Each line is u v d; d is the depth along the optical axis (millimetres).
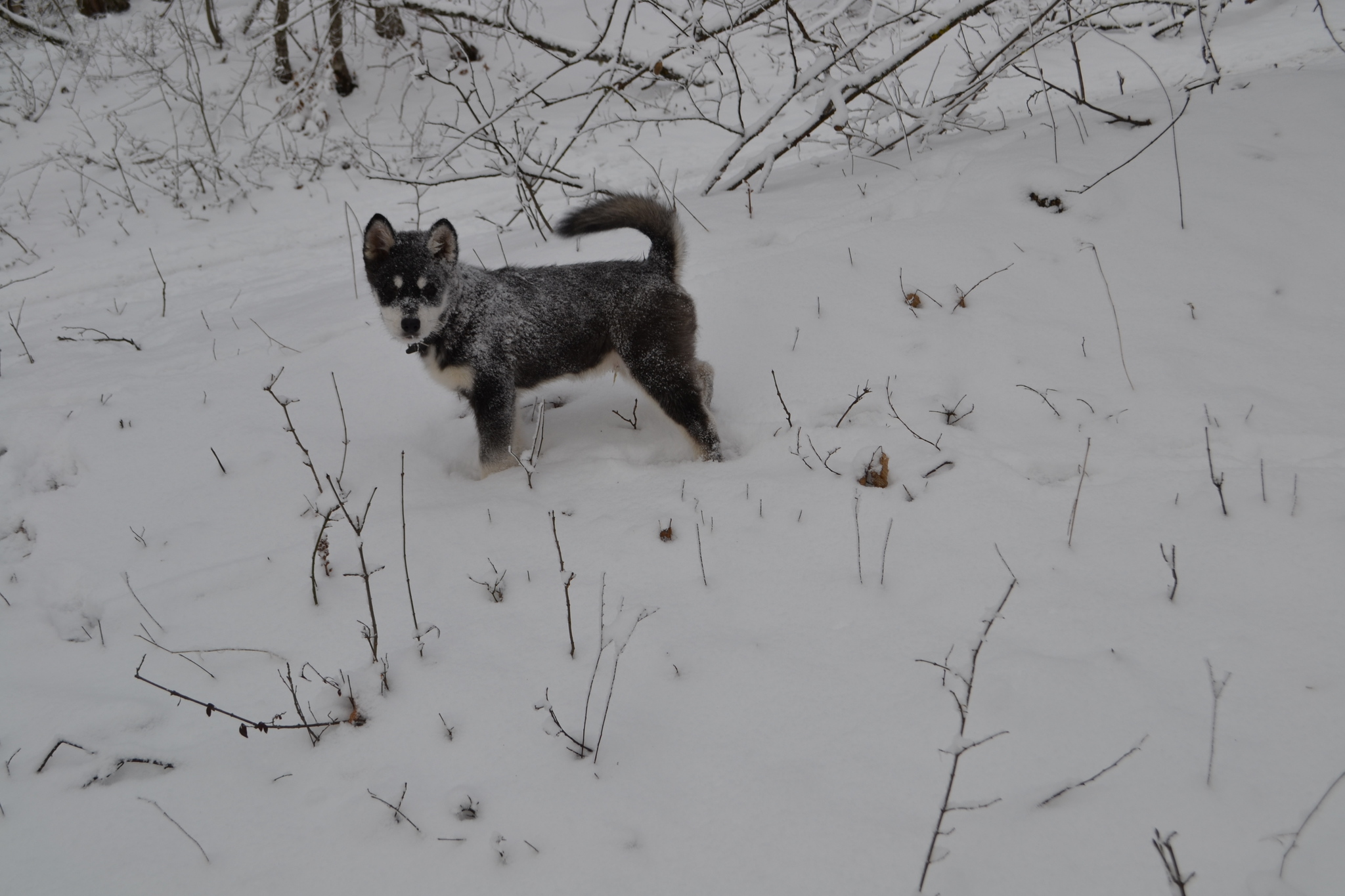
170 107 11047
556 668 2861
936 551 3160
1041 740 2383
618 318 4199
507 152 6809
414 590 3336
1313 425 3504
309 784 2535
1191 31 10109
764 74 11398
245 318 6203
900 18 6145
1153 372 3967
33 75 12008
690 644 2889
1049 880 2049
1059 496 3348
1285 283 4297
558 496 3863
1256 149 5117
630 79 7113
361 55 12188
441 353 4094
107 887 2293
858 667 2715
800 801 2311
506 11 9164
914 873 2096
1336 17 9398
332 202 9148
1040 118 6426
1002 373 4129
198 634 3227
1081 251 4727
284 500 4008
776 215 5879
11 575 3764
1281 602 2711
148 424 4648
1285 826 2080
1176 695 2457
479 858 2258
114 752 2693
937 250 4938
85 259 8078
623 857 2219
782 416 4195
